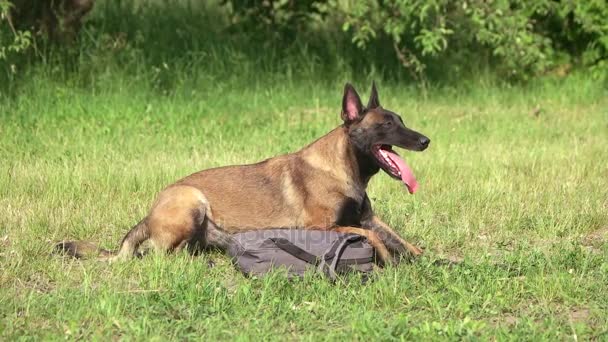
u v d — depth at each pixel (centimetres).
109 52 1947
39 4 1923
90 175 1349
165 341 732
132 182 1325
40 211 1159
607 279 907
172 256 977
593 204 1234
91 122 1728
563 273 898
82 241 1006
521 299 862
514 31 2023
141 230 995
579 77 2203
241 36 2152
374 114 989
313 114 1894
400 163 987
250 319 787
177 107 1831
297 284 876
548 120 1906
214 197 1011
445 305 840
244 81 2042
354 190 1001
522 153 1578
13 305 812
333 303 828
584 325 767
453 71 2189
